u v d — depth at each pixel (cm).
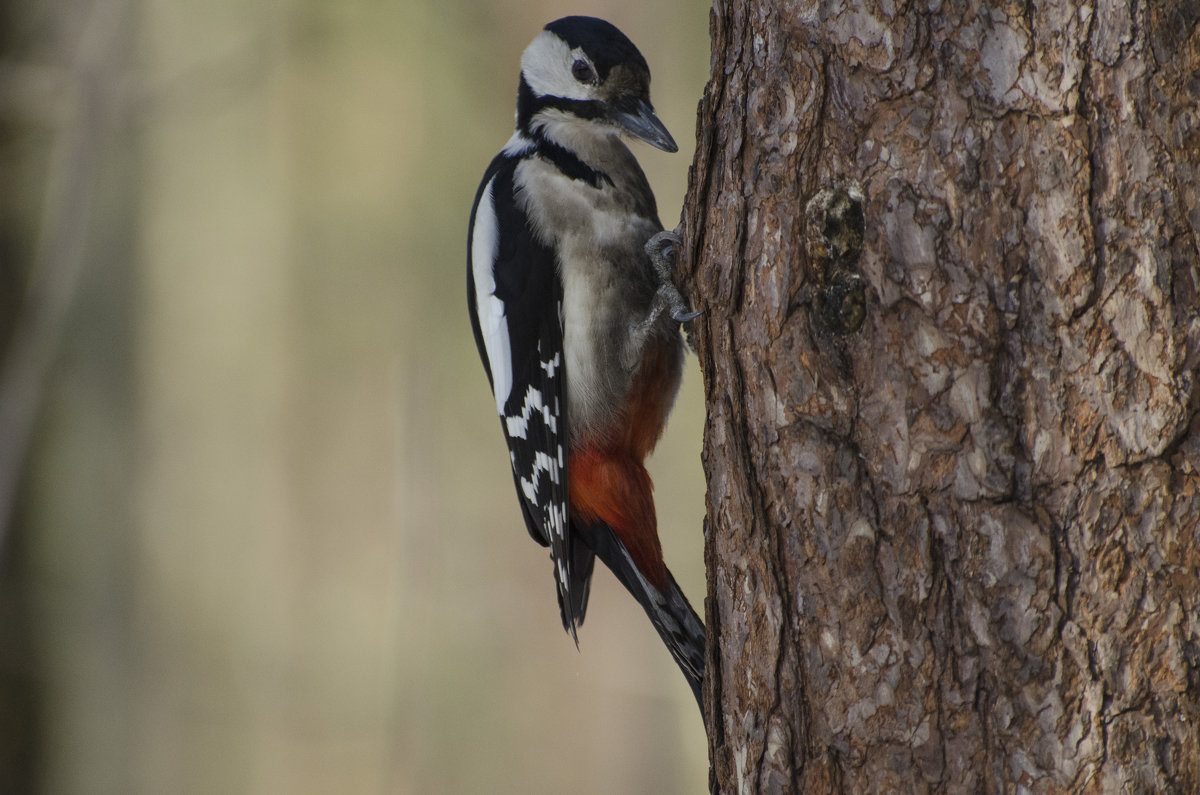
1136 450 461
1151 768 461
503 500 1591
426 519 1550
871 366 502
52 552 1499
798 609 527
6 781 1430
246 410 1720
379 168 1694
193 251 1730
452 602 1494
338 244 1709
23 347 1270
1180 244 458
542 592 1484
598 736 1356
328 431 1689
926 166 488
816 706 523
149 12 1672
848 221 507
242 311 1734
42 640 1470
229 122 1792
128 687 1553
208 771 1589
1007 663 477
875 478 503
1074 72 464
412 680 1450
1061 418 468
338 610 1656
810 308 516
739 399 547
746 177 543
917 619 496
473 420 1648
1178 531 459
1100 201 462
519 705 1408
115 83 1393
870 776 508
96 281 1617
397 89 1673
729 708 569
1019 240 472
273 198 1739
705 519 589
